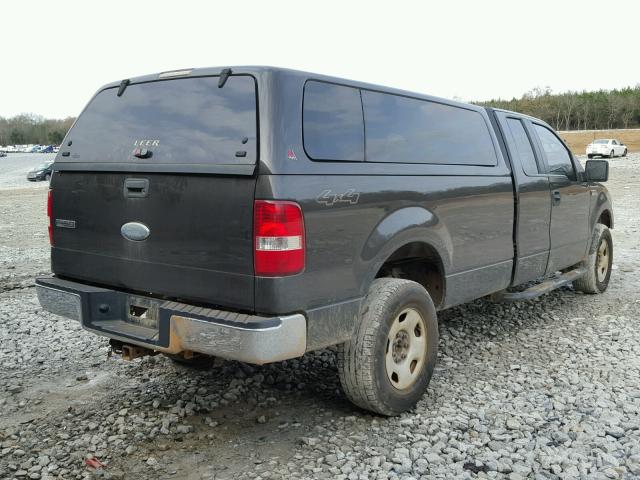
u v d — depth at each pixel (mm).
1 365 4801
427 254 4262
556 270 6039
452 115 4562
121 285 3738
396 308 3678
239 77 3303
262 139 3111
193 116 3422
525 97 115312
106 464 3264
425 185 4051
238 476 3133
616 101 104250
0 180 38750
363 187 3541
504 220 4988
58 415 3898
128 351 3697
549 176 5680
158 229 3482
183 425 3707
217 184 3217
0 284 7660
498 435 3568
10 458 3342
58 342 5363
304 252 3180
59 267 4117
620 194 20453
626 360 4867
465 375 4566
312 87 3395
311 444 3453
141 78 3781
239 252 3154
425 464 3223
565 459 3299
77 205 3924
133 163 3578
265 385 4375
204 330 3193
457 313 6305
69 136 4082
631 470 3184
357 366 3566
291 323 3131
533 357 4969
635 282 7758
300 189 3164
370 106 3771
